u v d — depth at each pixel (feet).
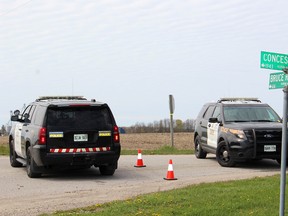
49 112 41.01
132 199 30.22
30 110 47.37
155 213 26.08
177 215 25.73
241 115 52.90
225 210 26.32
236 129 49.26
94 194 33.78
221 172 46.03
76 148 40.83
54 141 40.55
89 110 41.78
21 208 29.25
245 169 48.39
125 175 44.57
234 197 29.53
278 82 21.88
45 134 40.47
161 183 38.58
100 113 41.98
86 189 36.55
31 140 42.04
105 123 41.81
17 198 33.17
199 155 59.47
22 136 46.21
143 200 29.22
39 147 40.45
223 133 50.93
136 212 26.50
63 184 39.37
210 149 55.11
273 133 48.42
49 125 40.65
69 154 40.55
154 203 28.48
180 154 67.41
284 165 21.13
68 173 46.01
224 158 50.70
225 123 51.96
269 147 48.16
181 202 28.63
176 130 170.60
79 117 41.32
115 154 41.83
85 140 41.09
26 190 36.50
